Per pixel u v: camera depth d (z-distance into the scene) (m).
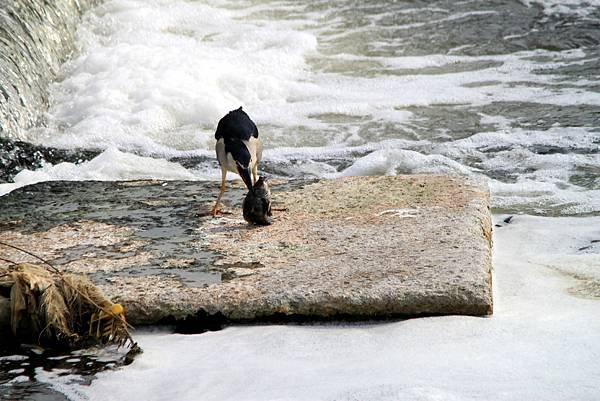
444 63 20.39
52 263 9.16
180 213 10.94
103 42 21.03
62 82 18.73
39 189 12.13
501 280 8.81
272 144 16.30
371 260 8.77
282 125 17.25
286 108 18.12
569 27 22.12
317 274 8.48
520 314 7.70
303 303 7.89
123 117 17.34
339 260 8.86
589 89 18.55
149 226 10.41
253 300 7.98
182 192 11.95
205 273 8.73
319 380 6.32
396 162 14.98
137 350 7.37
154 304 8.03
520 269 9.13
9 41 17.50
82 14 21.88
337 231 9.84
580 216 12.23
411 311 7.78
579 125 16.53
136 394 6.53
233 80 19.11
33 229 10.38
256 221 10.27
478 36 21.78
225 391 6.35
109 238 9.98
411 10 23.66
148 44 21.06
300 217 10.49
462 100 18.19
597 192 13.29
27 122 16.56
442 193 11.15
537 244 10.55
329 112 17.88
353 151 15.87
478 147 15.70
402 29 22.39
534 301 8.11
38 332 7.45
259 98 18.69
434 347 6.88
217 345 7.39
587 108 17.44
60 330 7.41
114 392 6.59
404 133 16.62
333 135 16.69
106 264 9.09
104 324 7.49
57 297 7.51
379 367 6.45
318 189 11.67
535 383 6.02
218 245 9.59
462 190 11.23
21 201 11.55
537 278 8.80
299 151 15.92
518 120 16.97
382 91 18.91
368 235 9.62
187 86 18.39
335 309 7.85
